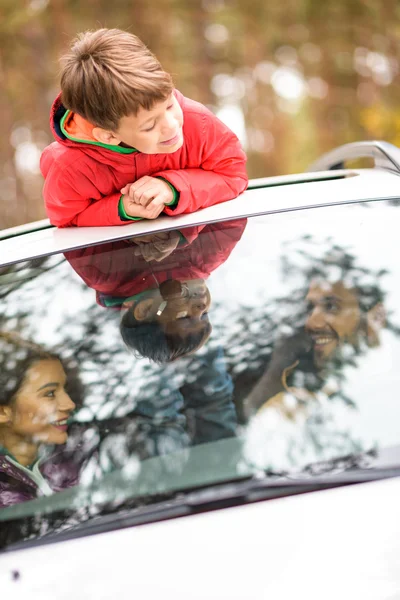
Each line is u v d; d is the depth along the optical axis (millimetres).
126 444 1791
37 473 1771
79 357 2037
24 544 1614
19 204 15539
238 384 1875
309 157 17828
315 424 1758
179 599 1445
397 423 1733
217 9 16469
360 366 1884
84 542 1583
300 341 1965
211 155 2652
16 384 1995
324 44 16250
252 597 1434
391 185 2598
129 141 2342
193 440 1766
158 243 2400
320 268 2189
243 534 1526
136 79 2197
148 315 2121
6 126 14867
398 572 1452
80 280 2299
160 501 1646
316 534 1506
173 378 1923
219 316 2076
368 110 14016
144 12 15508
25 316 2205
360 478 1617
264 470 1675
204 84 17359
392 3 15234
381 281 2121
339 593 1432
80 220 2648
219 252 2312
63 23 14484
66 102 2381
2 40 14312
